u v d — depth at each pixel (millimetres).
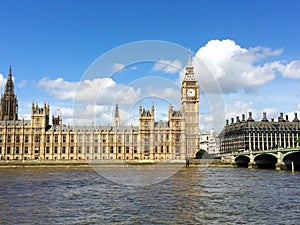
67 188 76625
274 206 54875
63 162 186125
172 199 60719
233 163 198375
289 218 47000
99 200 59938
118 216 47812
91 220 45688
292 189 75562
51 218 46812
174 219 46156
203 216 47844
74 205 55469
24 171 142750
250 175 119375
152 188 74812
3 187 79000
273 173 132500
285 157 163250
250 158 184750
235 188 76812
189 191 70750
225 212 50281
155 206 54406
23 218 46812
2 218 46781
